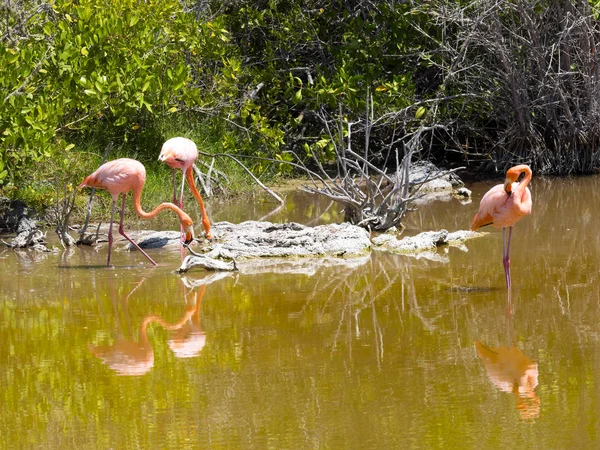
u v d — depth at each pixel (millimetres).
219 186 17266
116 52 15141
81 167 15141
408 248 12227
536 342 8039
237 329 8711
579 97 18594
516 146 19000
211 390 7047
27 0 16312
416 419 6320
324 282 10531
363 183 17797
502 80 18234
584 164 18844
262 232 12898
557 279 10320
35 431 6352
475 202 16031
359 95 18141
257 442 6012
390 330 8539
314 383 7129
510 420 6266
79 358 7953
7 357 8016
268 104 19344
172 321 9047
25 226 13328
